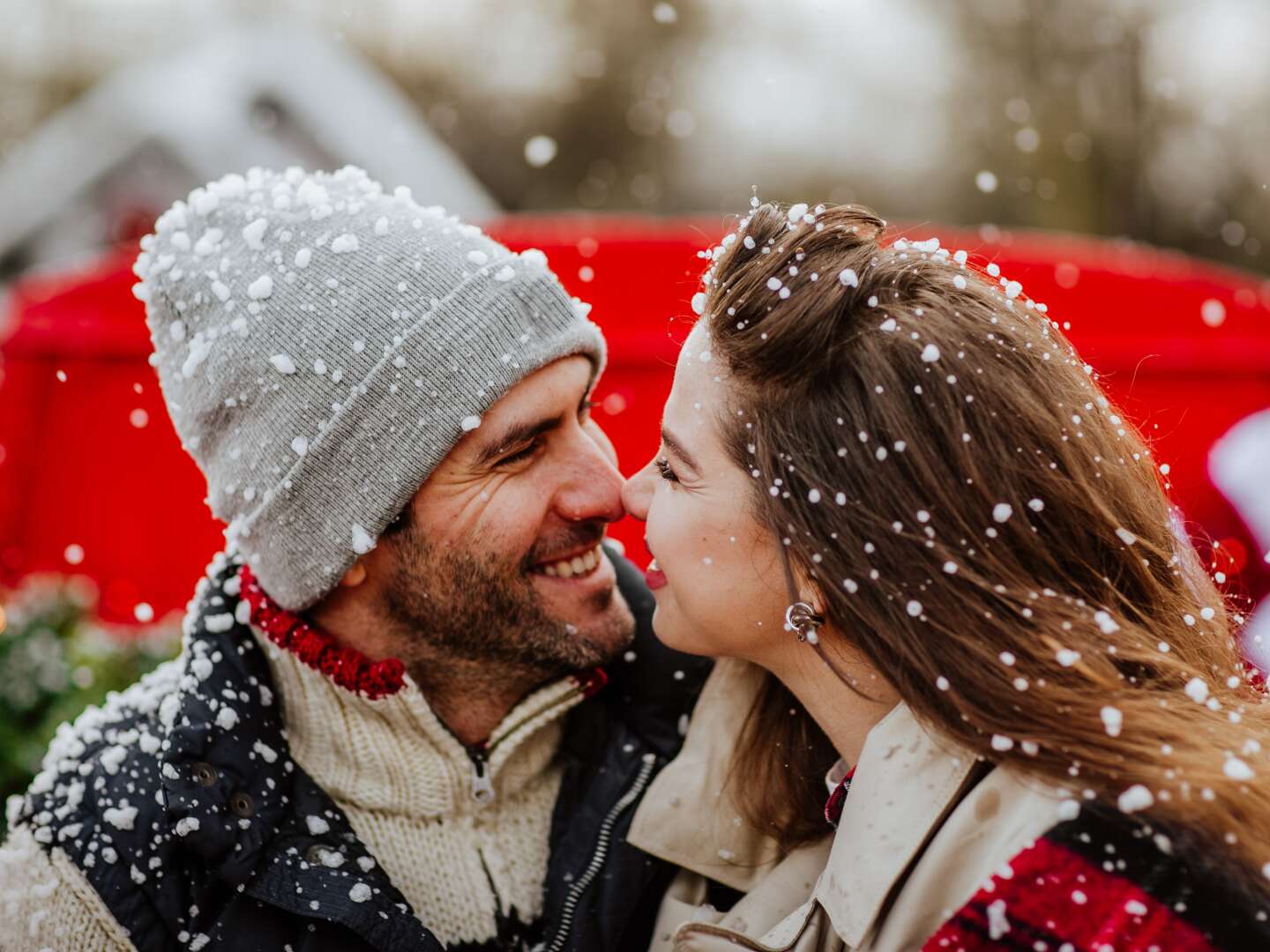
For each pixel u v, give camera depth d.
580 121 11.77
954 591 1.12
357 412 1.30
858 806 1.18
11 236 5.60
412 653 1.40
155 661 2.83
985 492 1.12
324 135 5.55
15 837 1.31
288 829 1.29
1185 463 3.15
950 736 1.12
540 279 1.37
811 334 1.16
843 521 1.14
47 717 2.65
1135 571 1.18
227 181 1.43
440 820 1.39
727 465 1.21
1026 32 9.77
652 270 3.28
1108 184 9.78
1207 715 1.11
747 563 1.21
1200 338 3.25
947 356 1.13
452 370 1.29
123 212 5.67
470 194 5.87
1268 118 9.40
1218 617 1.32
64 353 3.38
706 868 1.38
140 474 3.34
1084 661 1.08
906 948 1.12
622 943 1.36
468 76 11.69
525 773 1.45
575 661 1.40
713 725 1.43
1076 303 3.34
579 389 1.39
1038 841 1.04
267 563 1.37
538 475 1.37
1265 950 0.98
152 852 1.25
